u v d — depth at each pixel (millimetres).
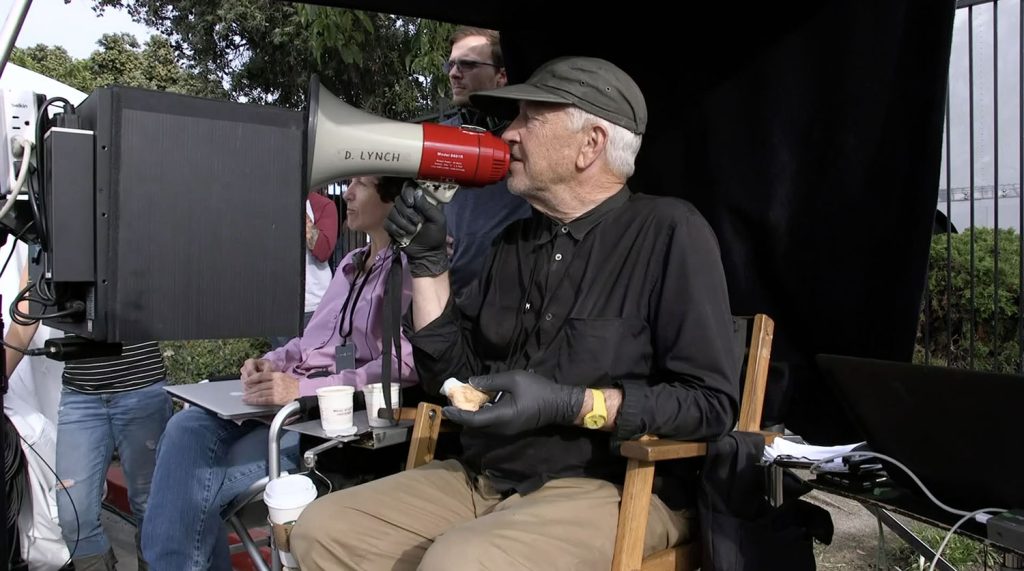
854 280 1930
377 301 2404
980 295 2580
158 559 2266
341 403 2002
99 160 1190
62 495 2875
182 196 1255
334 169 1640
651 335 1724
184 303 1263
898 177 1798
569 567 1521
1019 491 1270
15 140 1273
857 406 1522
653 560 1639
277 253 1344
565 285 1824
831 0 1896
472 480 1905
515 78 2602
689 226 1724
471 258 2678
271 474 1986
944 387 1333
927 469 1416
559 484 1701
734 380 1641
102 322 1205
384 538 1732
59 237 1179
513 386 1557
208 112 1273
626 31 2344
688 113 2244
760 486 1681
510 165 1876
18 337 2516
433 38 6227
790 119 2014
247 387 2264
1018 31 2279
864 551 2828
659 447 1535
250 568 2947
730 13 2102
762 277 2152
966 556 2586
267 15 10203
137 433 3061
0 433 1401
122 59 14852
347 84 9641
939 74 1689
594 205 1860
